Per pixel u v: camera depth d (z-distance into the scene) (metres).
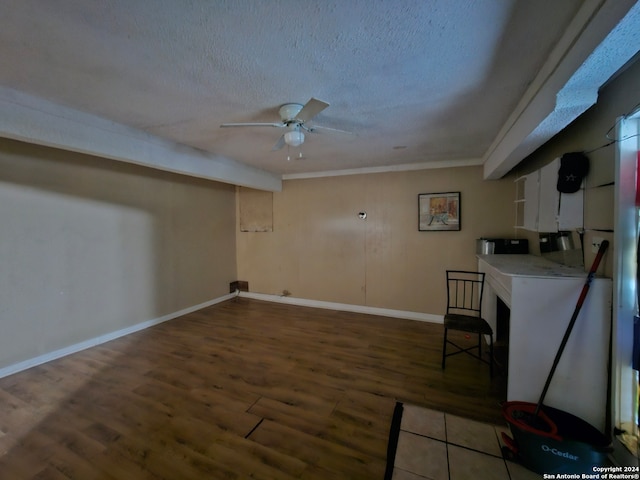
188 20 1.24
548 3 1.16
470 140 3.06
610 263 1.74
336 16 1.22
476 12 1.21
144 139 2.83
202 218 4.99
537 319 1.92
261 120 2.48
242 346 3.42
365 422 2.10
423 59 1.56
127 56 1.52
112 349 3.35
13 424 2.09
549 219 2.29
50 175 3.08
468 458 1.78
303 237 5.10
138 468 1.71
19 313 2.86
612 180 1.68
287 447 1.87
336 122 2.53
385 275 4.52
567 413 1.82
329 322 4.23
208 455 1.81
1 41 1.38
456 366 2.90
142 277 4.03
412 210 4.30
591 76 1.33
